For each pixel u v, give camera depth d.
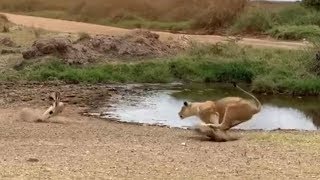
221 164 13.40
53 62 31.70
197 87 30.48
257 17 49.97
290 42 42.84
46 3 67.25
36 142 15.71
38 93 26.14
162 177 12.08
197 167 13.04
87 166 12.81
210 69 33.00
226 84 31.72
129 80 31.44
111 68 32.25
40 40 33.31
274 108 25.30
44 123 19.22
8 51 35.03
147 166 12.98
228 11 54.06
